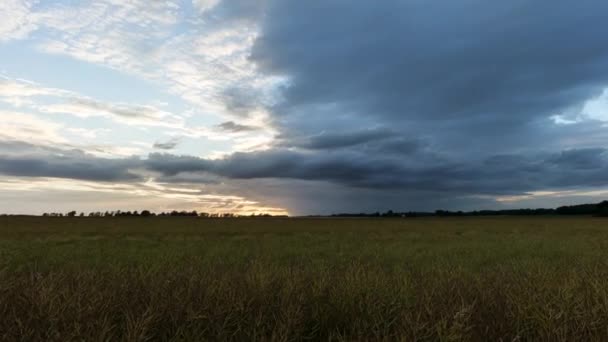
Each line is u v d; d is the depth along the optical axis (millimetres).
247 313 4188
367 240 25297
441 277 6906
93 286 5027
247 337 3684
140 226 49000
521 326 4102
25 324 3725
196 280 5707
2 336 3561
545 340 3715
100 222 62781
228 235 31953
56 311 3900
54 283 5168
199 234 33094
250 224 60375
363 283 5305
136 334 3418
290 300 4582
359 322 4074
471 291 5555
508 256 14328
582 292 5199
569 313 4223
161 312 4066
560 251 16094
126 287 5234
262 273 5922
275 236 30531
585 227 47094
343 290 5039
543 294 4977
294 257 14648
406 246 19453
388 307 4445
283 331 3752
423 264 11734
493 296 5137
